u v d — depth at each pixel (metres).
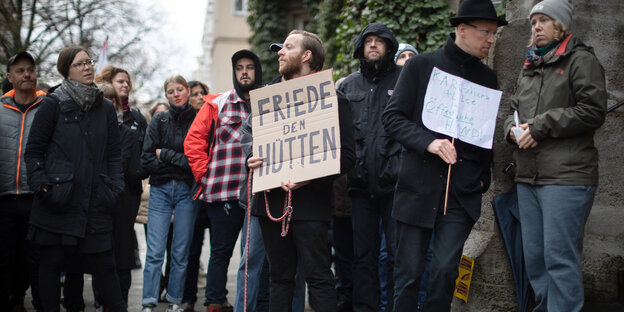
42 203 4.34
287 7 23.05
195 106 7.11
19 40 18.84
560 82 3.84
